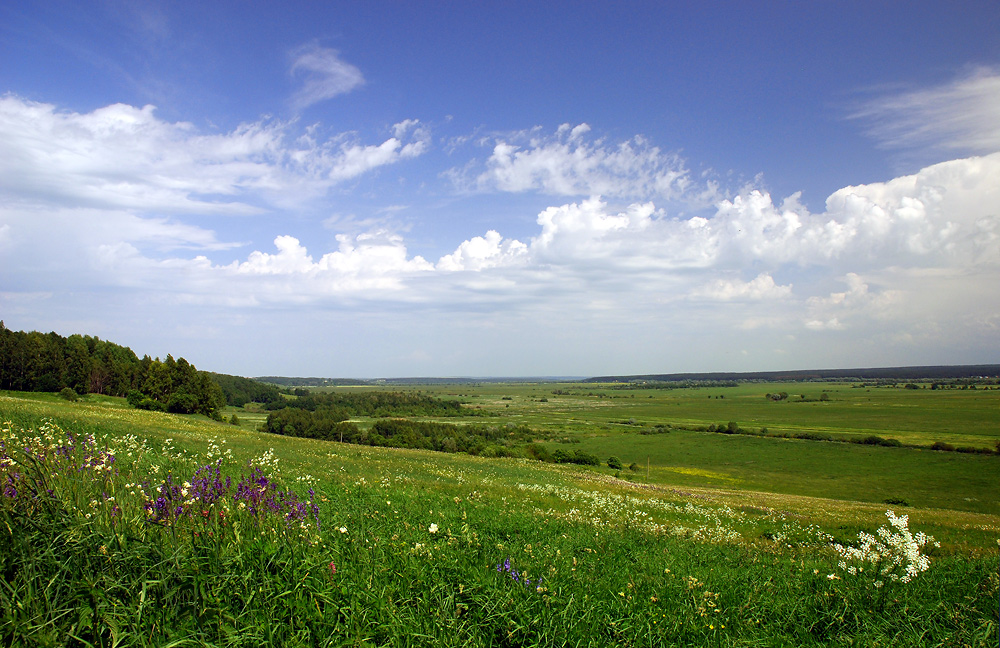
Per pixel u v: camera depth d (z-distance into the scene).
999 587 7.53
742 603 6.58
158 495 5.73
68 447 6.76
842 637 5.74
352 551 5.89
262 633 4.04
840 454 108.19
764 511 31.09
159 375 96.12
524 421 166.00
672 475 86.12
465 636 4.69
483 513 12.96
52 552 4.21
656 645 5.15
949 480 84.31
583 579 6.62
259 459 12.33
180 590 4.27
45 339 97.88
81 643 3.69
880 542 8.16
